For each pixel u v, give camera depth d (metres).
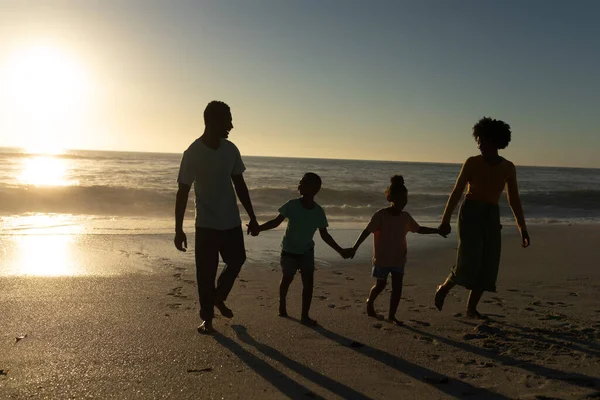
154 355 3.80
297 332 4.52
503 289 6.74
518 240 12.16
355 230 13.80
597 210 23.98
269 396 3.09
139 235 11.34
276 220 4.91
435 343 4.25
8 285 6.16
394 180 5.05
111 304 5.39
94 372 3.43
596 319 5.16
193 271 7.67
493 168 4.96
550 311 5.52
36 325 4.53
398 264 5.02
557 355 3.96
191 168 4.33
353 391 3.19
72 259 8.35
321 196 24.81
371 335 4.48
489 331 4.62
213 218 4.36
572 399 3.10
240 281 7.09
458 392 3.20
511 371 3.59
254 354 3.87
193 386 3.22
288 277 5.05
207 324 4.43
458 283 5.05
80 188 19.75
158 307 5.34
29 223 13.86
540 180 54.97
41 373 3.39
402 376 3.47
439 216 19.98
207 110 4.34
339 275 7.80
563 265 8.80
